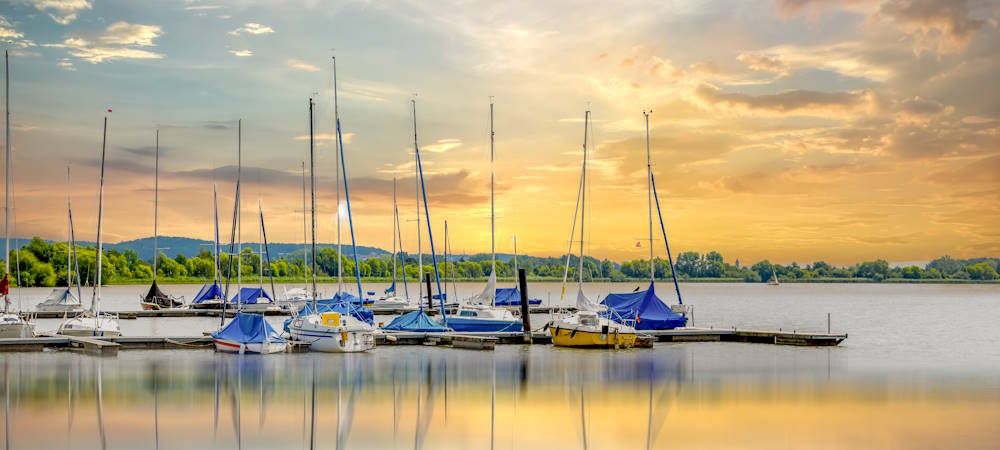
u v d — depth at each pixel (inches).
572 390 1841.8
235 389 1827.0
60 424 1457.9
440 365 2240.4
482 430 1443.2
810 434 1397.6
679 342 2908.5
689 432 1419.8
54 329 3518.7
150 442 1337.4
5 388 1817.2
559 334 2728.8
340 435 1401.3
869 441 1348.4
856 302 7288.4
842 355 2529.5
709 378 2018.9
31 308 4788.4
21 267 6894.7
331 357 2402.8
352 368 2171.5
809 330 3841.0
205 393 1775.3
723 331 3002.0
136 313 4315.9
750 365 2266.2
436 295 6584.6
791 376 2055.9
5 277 2974.9
